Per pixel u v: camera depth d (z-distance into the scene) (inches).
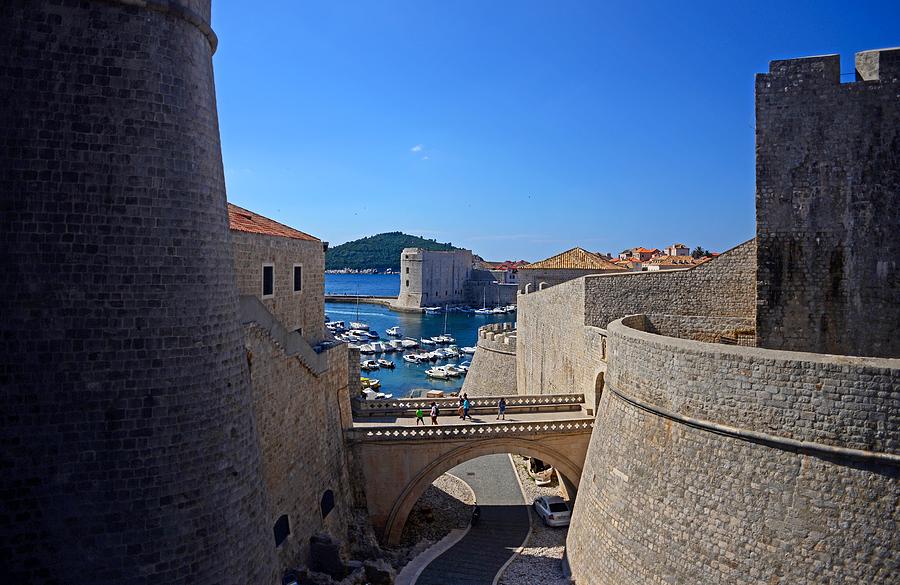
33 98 446.9
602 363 1284.4
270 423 913.5
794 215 1029.8
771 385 680.4
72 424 448.1
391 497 1254.9
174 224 490.3
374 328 6033.5
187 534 482.9
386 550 1196.5
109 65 465.1
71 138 453.4
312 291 1248.2
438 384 3595.0
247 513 538.9
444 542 1244.5
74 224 452.4
